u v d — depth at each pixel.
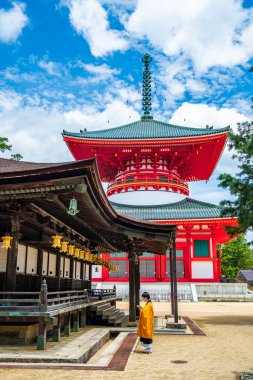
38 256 18.84
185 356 12.70
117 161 58.88
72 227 20.55
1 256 15.41
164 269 52.59
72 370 9.82
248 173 24.02
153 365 11.01
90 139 52.56
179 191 58.84
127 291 50.28
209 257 52.34
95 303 21.83
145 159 57.69
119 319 22.53
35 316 12.33
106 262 29.88
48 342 13.98
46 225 16.45
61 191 12.11
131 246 22.72
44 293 12.31
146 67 72.94
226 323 24.55
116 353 12.91
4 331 13.20
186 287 50.44
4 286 14.55
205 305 41.59
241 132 24.52
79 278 28.80
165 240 19.97
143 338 13.32
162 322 23.41
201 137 52.00
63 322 17.45
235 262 87.75
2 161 17.03
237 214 24.73
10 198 12.70
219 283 50.38
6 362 10.52
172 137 52.56
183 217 51.50
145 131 59.78
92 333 17.27
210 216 51.16
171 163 57.81
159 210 55.16
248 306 40.47
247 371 10.18
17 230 13.66
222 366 11.02
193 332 19.42
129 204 56.94
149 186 57.25
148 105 70.00
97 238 23.53
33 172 11.61
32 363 10.43
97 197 13.60
